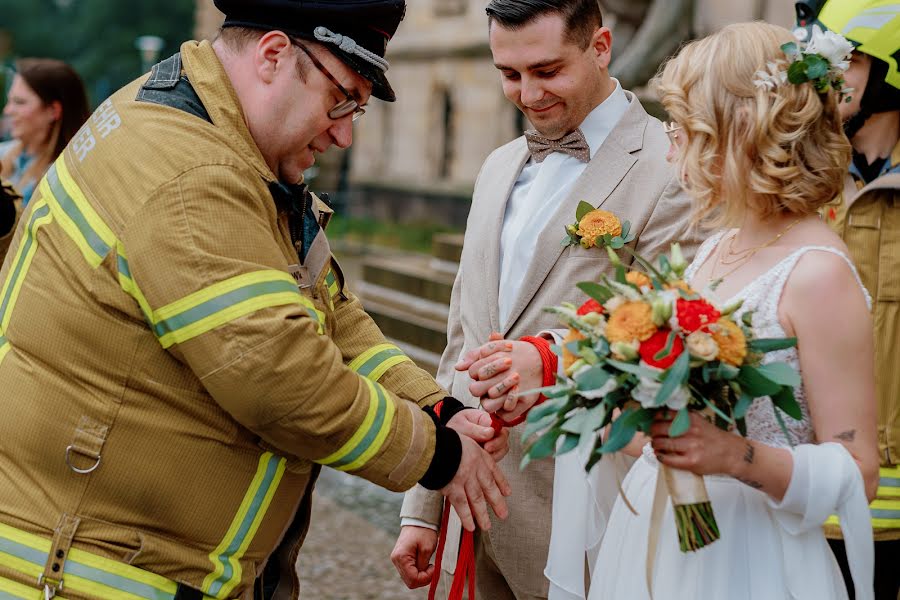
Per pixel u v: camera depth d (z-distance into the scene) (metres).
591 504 2.37
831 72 1.90
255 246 1.95
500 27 2.57
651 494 2.08
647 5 7.49
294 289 1.98
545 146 2.75
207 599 2.05
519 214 2.75
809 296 1.88
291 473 2.12
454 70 15.76
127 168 1.96
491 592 2.78
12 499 1.99
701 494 1.85
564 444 1.82
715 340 1.75
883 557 2.74
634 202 2.61
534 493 2.62
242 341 1.88
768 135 1.88
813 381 1.88
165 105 2.01
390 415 2.04
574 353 1.84
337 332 2.44
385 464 2.04
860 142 2.89
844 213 2.85
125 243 1.92
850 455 1.86
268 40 2.03
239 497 2.05
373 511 5.48
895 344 2.72
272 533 2.13
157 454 1.98
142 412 1.97
